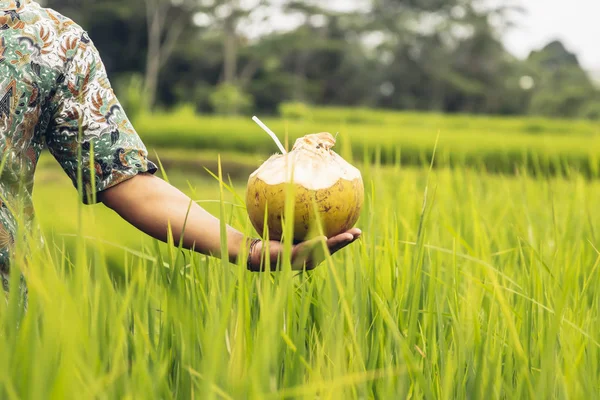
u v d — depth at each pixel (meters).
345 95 54.12
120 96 33.72
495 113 57.66
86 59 1.48
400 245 2.03
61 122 1.46
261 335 1.10
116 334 1.11
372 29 53.81
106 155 1.45
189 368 1.08
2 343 0.94
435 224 2.27
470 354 1.31
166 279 1.40
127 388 1.00
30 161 1.47
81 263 1.02
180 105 44.09
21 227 1.14
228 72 45.88
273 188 1.26
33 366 0.93
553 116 55.72
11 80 1.40
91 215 1.10
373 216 1.55
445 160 3.40
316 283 1.55
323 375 1.18
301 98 50.03
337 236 1.29
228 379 1.05
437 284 1.56
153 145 20.53
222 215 1.22
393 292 1.55
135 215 1.45
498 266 2.07
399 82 55.66
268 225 1.29
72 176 1.50
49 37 1.45
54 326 0.94
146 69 44.62
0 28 1.42
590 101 54.97
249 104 44.25
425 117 29.50
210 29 46.09
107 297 1.15
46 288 1.02
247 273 1.47
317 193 1.25
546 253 2.23
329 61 52.50
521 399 1.27
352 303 1.41
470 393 1.26
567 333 1.36
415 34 54.66
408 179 2.81
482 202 3.14
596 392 1.26
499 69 56.91
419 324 1.49
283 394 1.02
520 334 1.51
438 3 55.25
